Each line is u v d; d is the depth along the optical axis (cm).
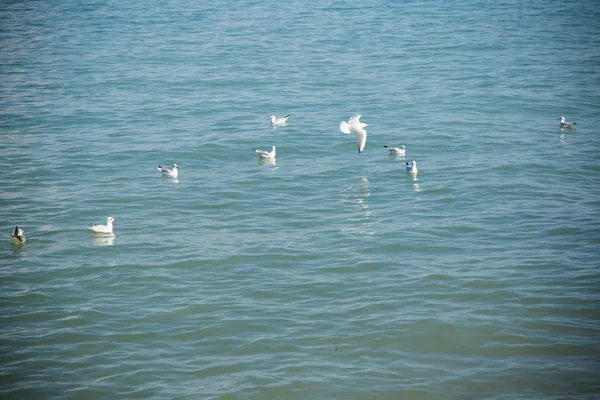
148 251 4197
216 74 8456
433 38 10219
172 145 6084
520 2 13262
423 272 3869
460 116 6794
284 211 4769
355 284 3766
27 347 3231
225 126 6594
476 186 5106
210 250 4191
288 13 12500
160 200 4981
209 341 3278
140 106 7256
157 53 9575
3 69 8856
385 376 3009
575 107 7038
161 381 2997
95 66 8950
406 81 8044
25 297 3672
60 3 13962
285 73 8456
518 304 3519
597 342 3209
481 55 9194
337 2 13662
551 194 4938
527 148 5919
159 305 3591
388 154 5859
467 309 3491
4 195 5050
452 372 3033
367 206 4825
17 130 6525
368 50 9556
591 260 3947
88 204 4912
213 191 5134
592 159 5612
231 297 3656
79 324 3422
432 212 4691
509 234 4319
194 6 13450
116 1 14212
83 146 6084
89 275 3909
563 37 10144
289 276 3869
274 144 6116
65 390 2941
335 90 7750
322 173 5459
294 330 3347
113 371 3066
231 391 2922
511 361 3097
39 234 4447
